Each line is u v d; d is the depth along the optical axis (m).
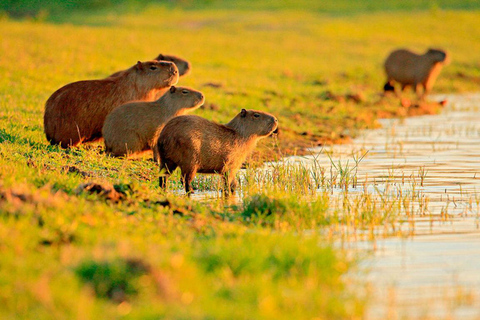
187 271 17.08
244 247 19.53
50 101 38.81
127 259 16.75
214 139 32.53
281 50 109.00
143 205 26.23
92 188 26.16
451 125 60.72
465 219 27.38
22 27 105.62
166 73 40.19
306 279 18.22
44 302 15.02
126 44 95.75
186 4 188.00
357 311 16.77
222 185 33.44
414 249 22.81
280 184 33.91
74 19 149.88
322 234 24.66
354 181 35.62
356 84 86.50
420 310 17.17
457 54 120.44
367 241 23.83
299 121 56.59
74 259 17.41
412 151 46.59
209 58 91.38
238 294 16.61
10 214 20.58
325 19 156.62
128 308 15.40
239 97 62.03
